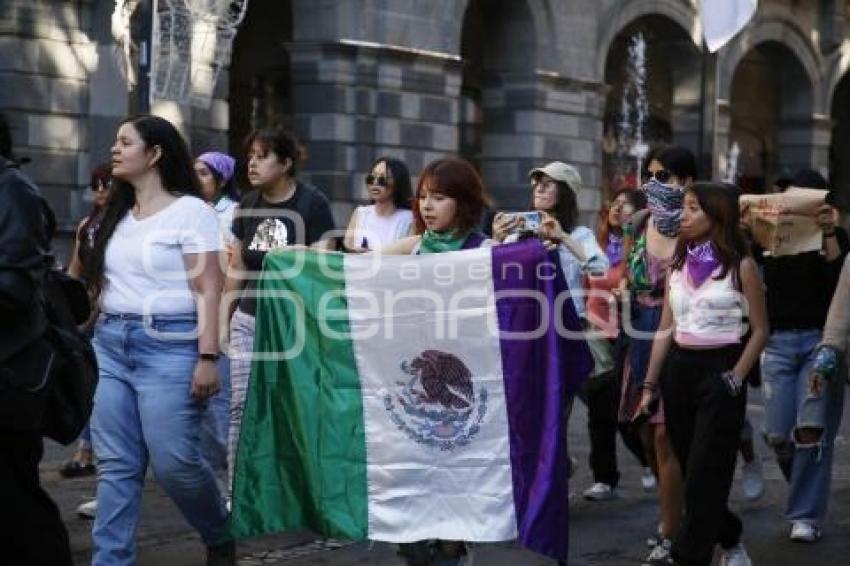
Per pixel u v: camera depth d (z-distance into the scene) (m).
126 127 6.10
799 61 30.55
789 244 7.70
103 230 6.15
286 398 5.95
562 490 5.80
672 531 6.91
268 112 23.42
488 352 5.89
